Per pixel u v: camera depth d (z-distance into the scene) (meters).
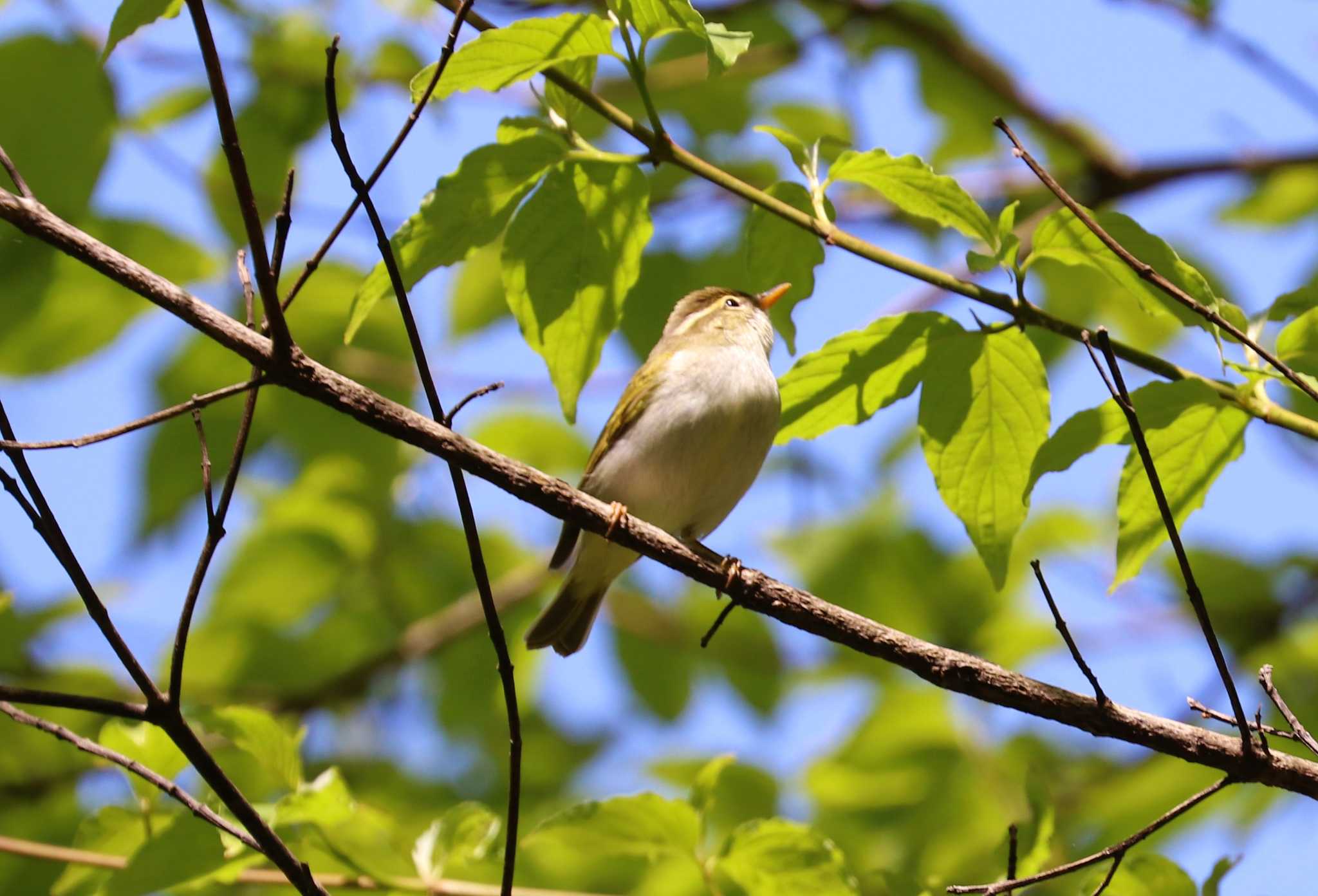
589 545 9.84
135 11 6.24
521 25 6.39
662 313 13.02
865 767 12.77
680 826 7.40
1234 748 6.20
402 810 13.63
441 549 13.73
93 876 8.41
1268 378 6.54
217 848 6.88
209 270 11.05
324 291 12.12
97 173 9.57
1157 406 6.89
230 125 5.30
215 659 13.44
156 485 12.55
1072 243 6.89
